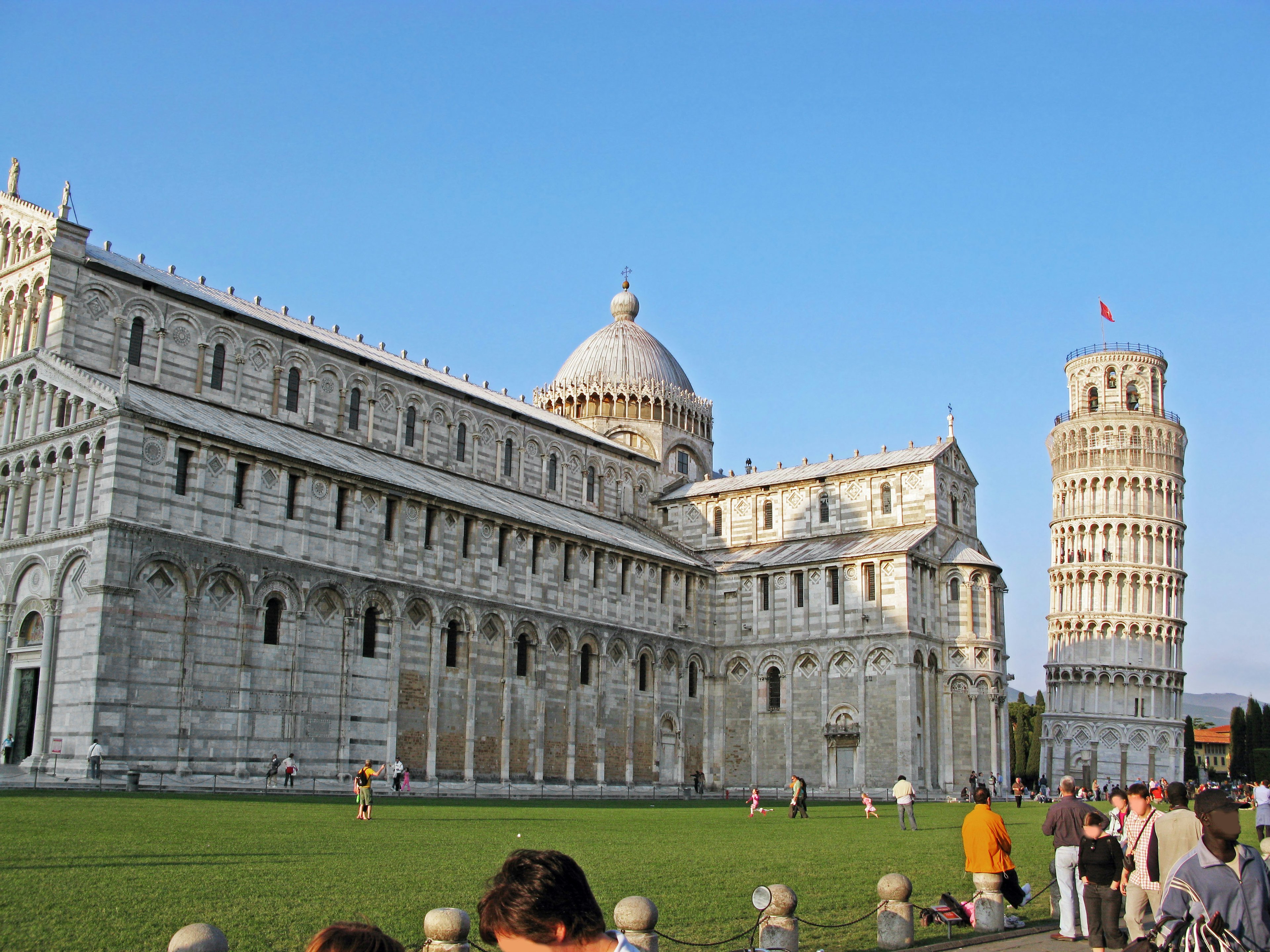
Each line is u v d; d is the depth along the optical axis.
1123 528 154.62
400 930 21.66
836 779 98.50
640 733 98.00
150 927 20.77
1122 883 22.94
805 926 25.23
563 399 125.12
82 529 63.41
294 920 22.06
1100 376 160.62
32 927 20.17
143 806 46.03
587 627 92.44
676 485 125.06
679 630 104.25
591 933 8.81
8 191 79.31
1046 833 25.72
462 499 83.88
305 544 71.75
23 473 70.25
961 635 101.12
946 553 104.44
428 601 78.94
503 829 44.91
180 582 64.69
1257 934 13.84
